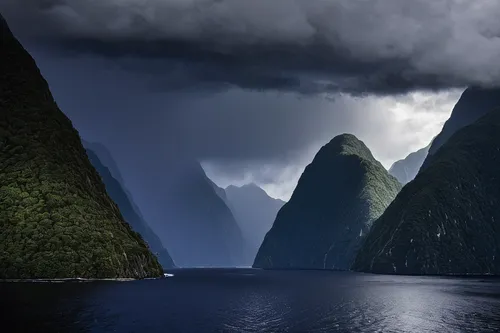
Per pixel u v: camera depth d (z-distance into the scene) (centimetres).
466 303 12519
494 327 8581
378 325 8731
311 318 9525
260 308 11156
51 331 7462
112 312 9450
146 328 7981
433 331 8150
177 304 11600
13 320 8294
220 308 11038
